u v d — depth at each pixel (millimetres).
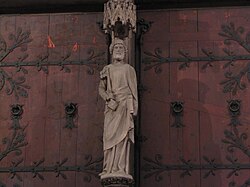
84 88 10773
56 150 10531
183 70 10727
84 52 10961
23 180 10461
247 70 10641
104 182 9062
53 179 10414
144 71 10773
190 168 10273
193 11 11000
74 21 11125
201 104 10539
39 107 10766
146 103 10609
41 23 11172
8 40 11148
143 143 10438
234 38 10812
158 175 10289
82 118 10625
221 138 10359
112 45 9789
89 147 10492
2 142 10664
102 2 11070
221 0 10984
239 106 10469
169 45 10867
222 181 10180
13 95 10875
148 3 11031
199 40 10852
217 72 10664
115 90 9484
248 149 10273
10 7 11234
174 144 10398
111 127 9266
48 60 10984
